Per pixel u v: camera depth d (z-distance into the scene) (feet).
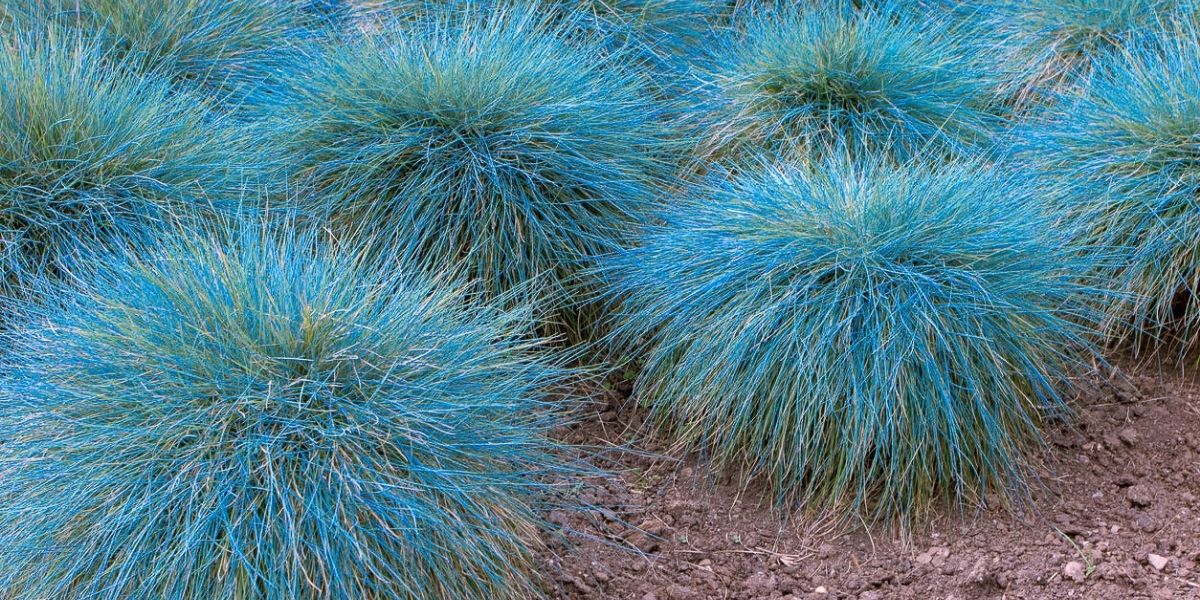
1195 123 5.85
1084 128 6.10
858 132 6.40
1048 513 5.48
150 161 5.98
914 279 5.44
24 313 5.59
